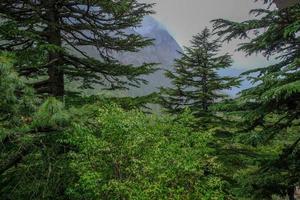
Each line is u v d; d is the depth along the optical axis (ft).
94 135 37.37
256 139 35.53
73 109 33.58
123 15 46.01
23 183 34.99
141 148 36.19
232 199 42.01
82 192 35.83
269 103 35.55
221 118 61.62
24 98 30.14
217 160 54.44
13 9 45.65
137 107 44.91
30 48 41.47
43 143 34.78
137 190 32.86
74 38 49.06
